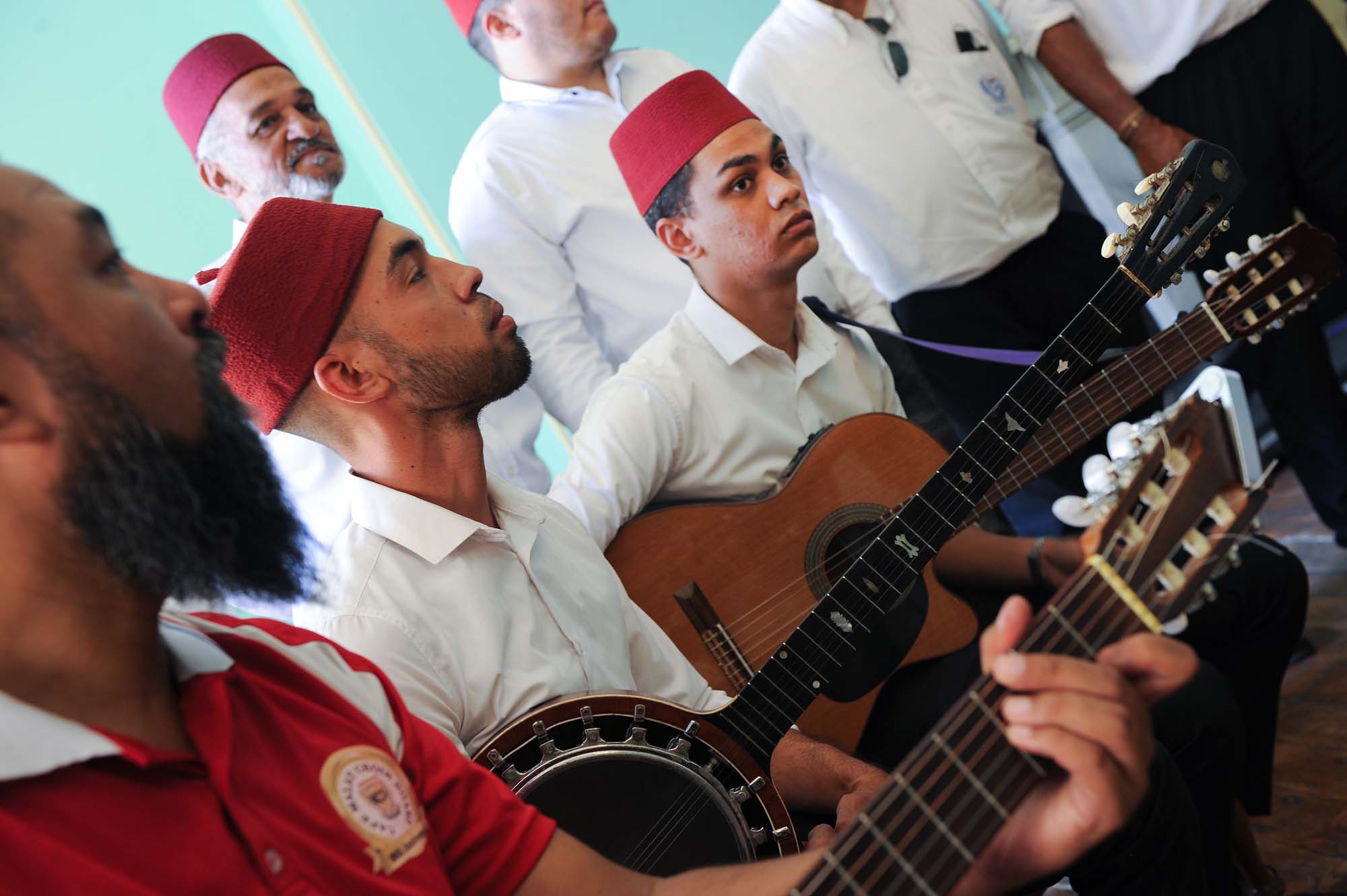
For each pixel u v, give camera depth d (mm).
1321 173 3057
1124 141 3148
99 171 3453
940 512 1500
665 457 2102
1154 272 1476
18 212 807
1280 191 3090
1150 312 3588
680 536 2012
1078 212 3379
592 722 1406
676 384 2119
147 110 3461
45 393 786
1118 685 775
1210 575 844
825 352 2268
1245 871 1774
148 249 3514
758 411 2178
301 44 3578
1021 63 3637
